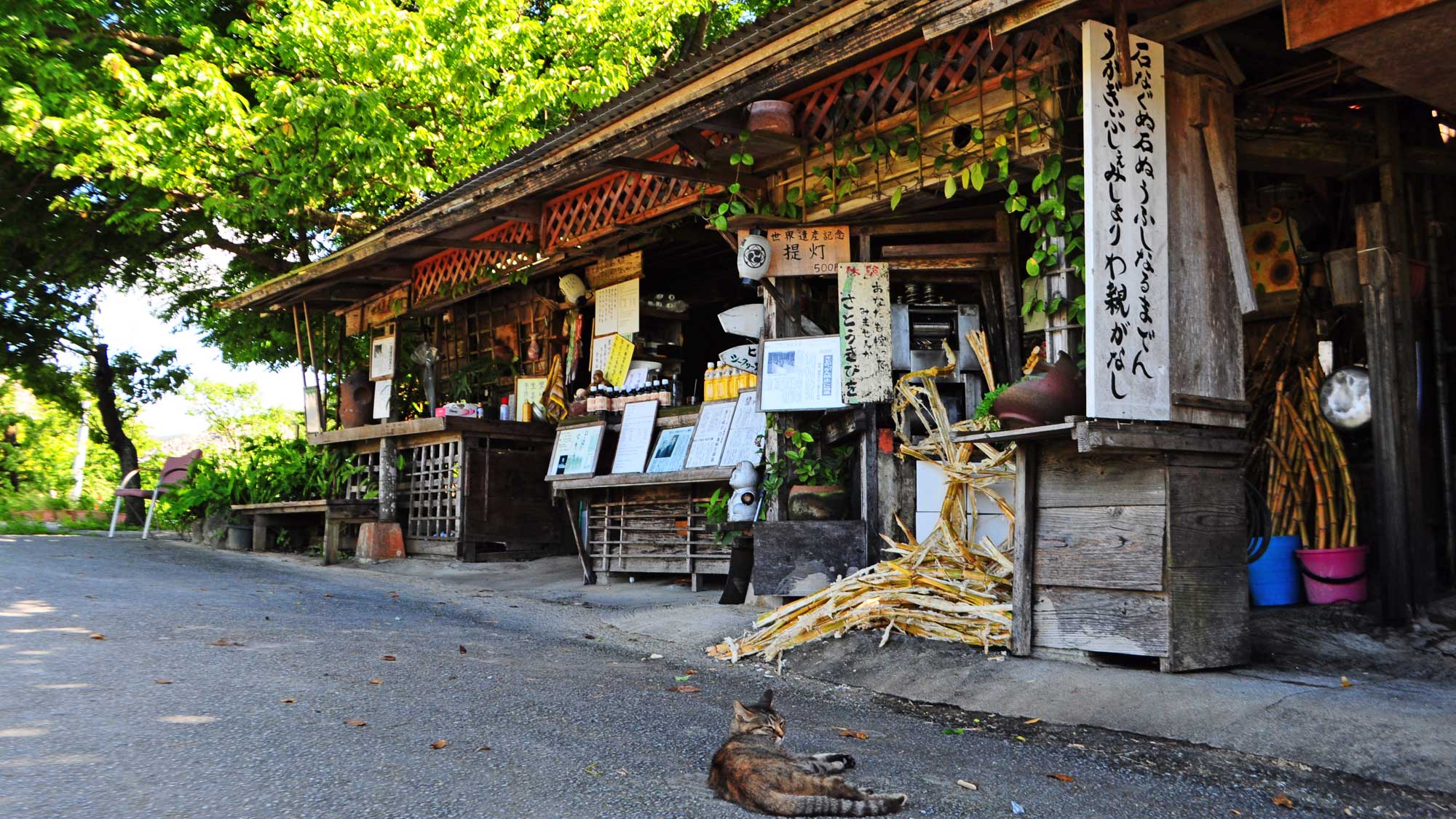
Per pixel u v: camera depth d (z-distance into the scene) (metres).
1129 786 3.73
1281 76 5.62
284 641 6.32
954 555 6.30
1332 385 6.22
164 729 4.14
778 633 6.45
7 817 3.11
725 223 7.48
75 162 12.84
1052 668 5.25
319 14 12.58
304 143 12.88
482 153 14.41
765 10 16.31
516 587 9.68
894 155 6.87
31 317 17.89
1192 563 5.07
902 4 5.35
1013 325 7.20
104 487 29.80
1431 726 3.98
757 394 7.53
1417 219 6.59
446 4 13.66
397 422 12.66
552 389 11.37
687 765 3.98
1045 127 5.90
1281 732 4.15
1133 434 4.90
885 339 7.28
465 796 3.47
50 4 13.56
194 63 12.65
